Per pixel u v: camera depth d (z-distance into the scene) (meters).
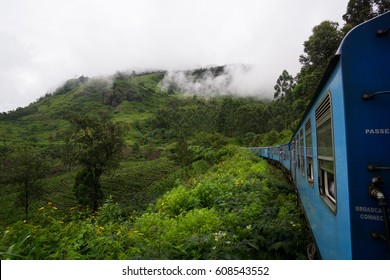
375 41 2.33
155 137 114.44
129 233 5.88
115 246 4.95
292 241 5.20
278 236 5.31
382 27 2.32
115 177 51.81
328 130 3.18
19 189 34.28
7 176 33.81
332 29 26.73
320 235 3.96
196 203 9.14
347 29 23.69
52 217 6.51
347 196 2.38
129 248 4.96
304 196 6.38
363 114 2.31
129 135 123.62
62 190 48.22
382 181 2.19
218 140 44.56
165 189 27.98
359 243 2.29
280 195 10.23
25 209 36.53
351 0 24.05
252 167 17.03
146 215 8.12
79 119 30.97
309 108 4.83
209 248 4.95
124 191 42.34
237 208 8.01
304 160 6.30
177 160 39.44
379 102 2.27
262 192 9.80
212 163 30.38
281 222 5.78
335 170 2.77
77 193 30.08
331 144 3.01
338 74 2.53
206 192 9.73
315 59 28.62
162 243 5.09
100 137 31.28
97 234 5.57
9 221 33.50
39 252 4.49
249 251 5.15
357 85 2.35
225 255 4.52
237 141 64.56
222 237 5.50
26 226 5.28
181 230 6.30
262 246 5.18
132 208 14.33
